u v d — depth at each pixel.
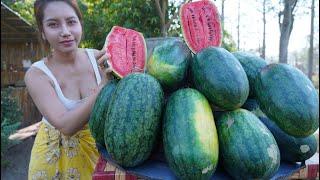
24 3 8.96
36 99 1.93
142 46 1.71
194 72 1.48
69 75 2.02
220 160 1.40
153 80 1.44
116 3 5.39
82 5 5.99
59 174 2.03
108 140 1.38
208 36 1.66
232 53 1.65
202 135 1.30
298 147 1.49
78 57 2.06
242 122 1.37
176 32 3.65
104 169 1.50
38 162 2.04
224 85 1.38
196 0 1.71
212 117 1.38
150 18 4.99
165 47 1.55
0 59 8.42
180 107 1.36
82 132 2.00
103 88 1.62
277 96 1.42
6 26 7.44
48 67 2.01
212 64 1.42
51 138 2.02
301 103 1.39
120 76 1.63
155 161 1.50
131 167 1.43
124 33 1.71
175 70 1.48
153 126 1.38
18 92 8.20
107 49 1.67
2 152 5.49
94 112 1.56
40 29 1.99
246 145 1.32
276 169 1.36
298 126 1.39
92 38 6.11
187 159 1.27
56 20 1.88
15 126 5.89
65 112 1.83
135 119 1.36
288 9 4.83
